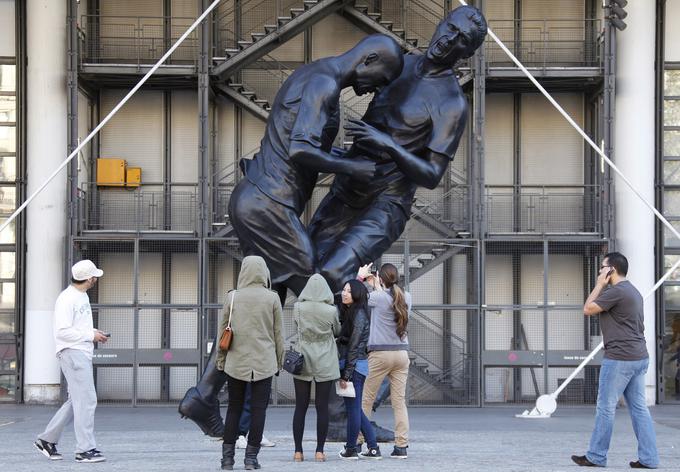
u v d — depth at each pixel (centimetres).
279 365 1250
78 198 3105
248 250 1580
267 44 3166
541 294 3288
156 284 3269
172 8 3347
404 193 1633
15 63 3159
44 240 3089
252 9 3353
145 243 3216
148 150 3322
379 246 1603
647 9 3156
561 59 3347
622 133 3142
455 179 3284
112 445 1692
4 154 3159
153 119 3328
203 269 3042
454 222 3173
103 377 3197
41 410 2867
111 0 3325
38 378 3084
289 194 1547
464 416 2720
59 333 1360
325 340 1346
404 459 1402
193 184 3319
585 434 2041
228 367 1230
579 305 3022
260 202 1543
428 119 1585
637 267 3116
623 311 1302
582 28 3347
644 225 3114
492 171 3350
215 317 3219
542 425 2366
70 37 3086
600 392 1320
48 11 3127
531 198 3322
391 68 1575
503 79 3167
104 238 3070
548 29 3356
